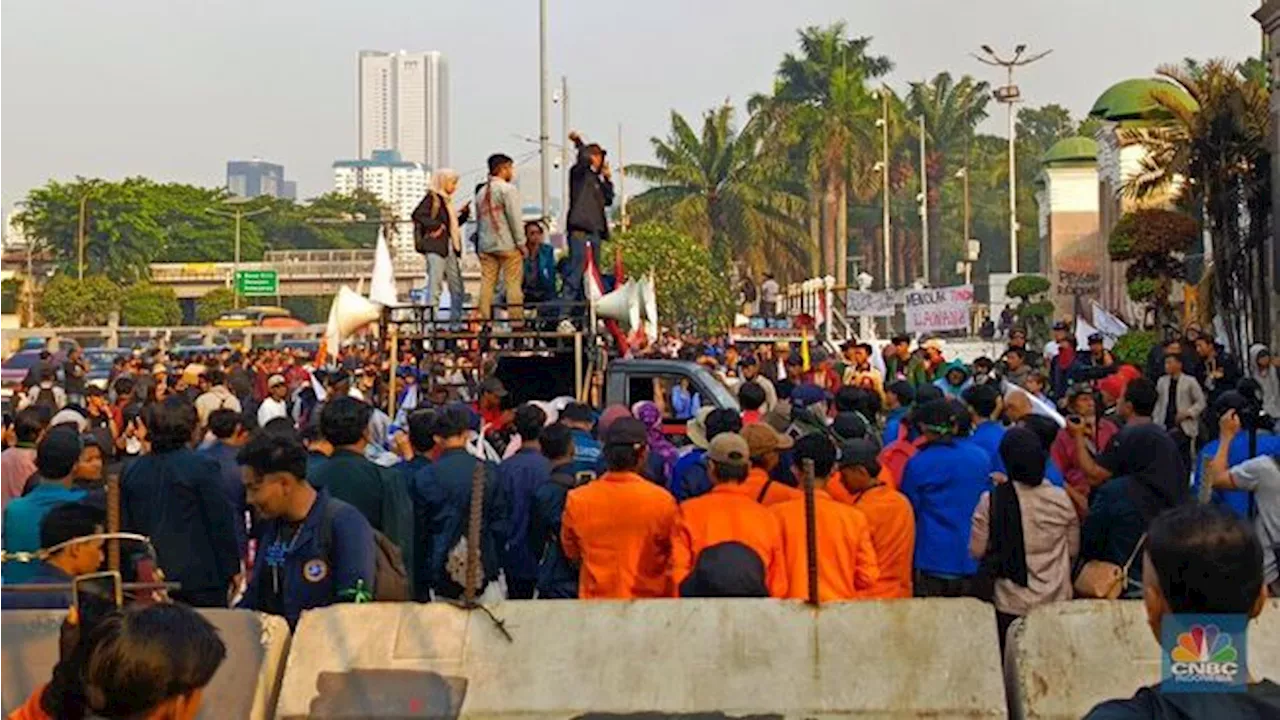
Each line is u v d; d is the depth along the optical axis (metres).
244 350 37.44
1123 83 51.31
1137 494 8.99
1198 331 27.03
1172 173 34.34
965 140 100.25
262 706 6.56
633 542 8.66
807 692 6.63
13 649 6.63
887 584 8.97
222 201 144.88
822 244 85.69
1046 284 59.34
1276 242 32.16
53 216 123.19
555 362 18.30
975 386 12.32
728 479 8.29
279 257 129.12
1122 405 12.53
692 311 70.81
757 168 81.38
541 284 19.92
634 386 15.98
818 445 9.17
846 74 83.25
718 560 7.44
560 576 9.55
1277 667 6.28
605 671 6.71
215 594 8.87
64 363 28.52
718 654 6.73
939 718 6.55
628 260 69.31
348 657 6.72
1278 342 32.03
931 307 50.62
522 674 6.70
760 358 24.75
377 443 15.02
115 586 5.62
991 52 70.06
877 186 84.12
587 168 19.73
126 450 17.91
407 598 7.72
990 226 115.44
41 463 8.61
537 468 10.27
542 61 42.09
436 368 17.95
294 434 8.30
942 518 9.81
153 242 125.94
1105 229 54.78
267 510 7.42
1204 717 3.56
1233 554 3.58
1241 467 10.10
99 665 3.80
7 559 7.26
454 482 9.87
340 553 7.36
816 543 6.90
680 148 82.94
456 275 19.56
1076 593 9.02
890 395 16.45
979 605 6.81
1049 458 10.27
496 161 19.08
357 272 121.44
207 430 13.16
